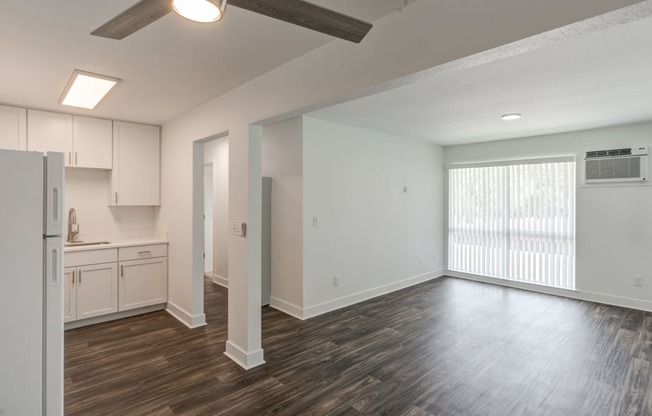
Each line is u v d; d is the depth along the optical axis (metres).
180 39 2.09
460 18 1.54
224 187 5.48
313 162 4.13
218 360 2.96
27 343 1.50
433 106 3.54
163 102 3.37
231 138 3.01
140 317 4.00
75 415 2.21
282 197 4.30
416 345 3.27
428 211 5.85
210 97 3.22
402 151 5.32
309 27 1.42
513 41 1.39
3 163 1.45
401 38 1.76
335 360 2.97
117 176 4.05
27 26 1.93
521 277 5.27
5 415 1.46
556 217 4.93
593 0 1.21
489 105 3.49
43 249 1.54
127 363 2.90
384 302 4.64
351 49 2.01
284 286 4.29
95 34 1.44
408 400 2.39
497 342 3.33
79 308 3.63
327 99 2.17
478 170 5.73
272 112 2.57
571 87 2.94
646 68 2.53
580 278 4.74
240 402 2.36
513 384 2.59
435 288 5.32
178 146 3.93
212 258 6.27
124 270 3.91
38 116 3.55
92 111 3.67
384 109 3.66
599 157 4.54
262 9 1.26
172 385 2.57
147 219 4.54
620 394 2.45
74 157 3.76
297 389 2.52
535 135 5.04
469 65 1.63
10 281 1.47
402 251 5.36
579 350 3.15
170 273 4.16
